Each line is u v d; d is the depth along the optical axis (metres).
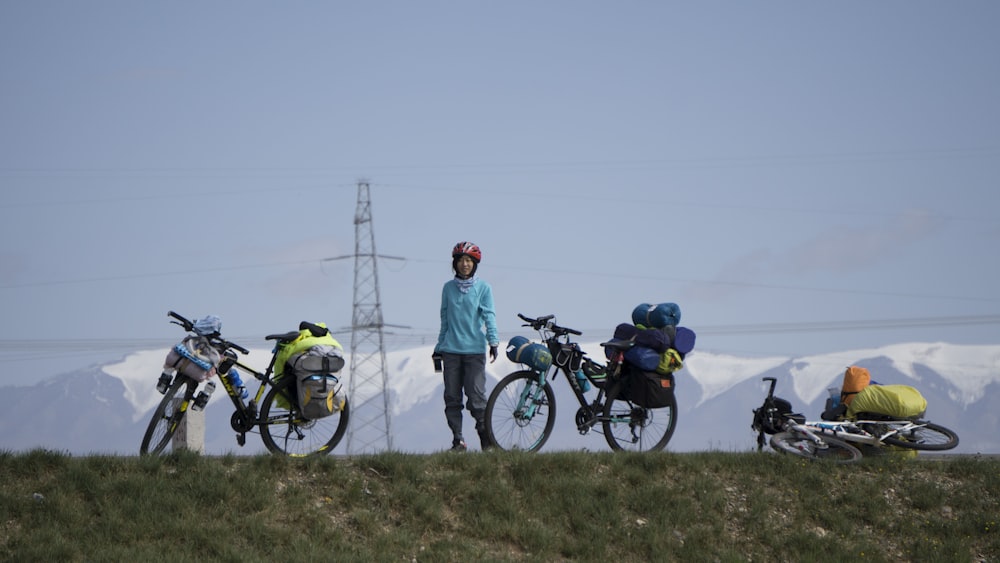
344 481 33.00
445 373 38.06
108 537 29.31
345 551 30.14
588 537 32.88
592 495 34.59
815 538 34.34
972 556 34.69
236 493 31.45
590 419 38.47
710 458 37.59
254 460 32.91
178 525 29.88
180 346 33.69
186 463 32.38
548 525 33.12
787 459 37.94
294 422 34.94
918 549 34.66
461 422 38.06
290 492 32.06
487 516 32.66
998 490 37.88
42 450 32.50
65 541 28.78
